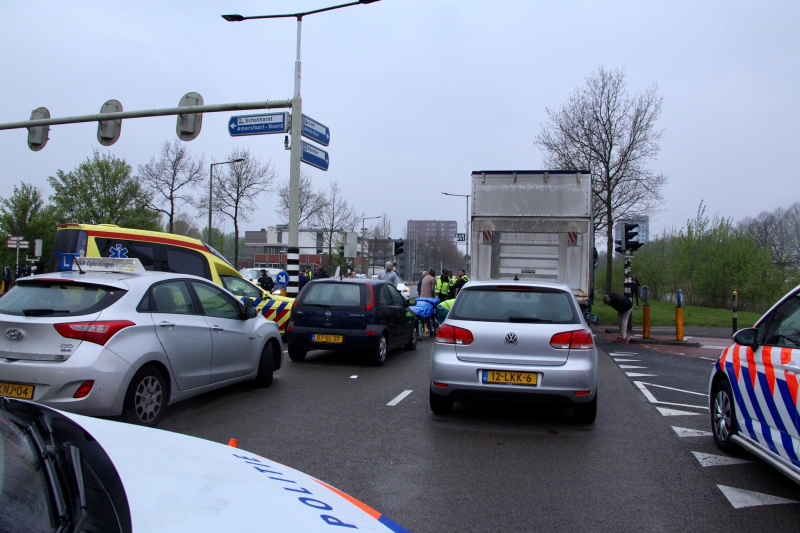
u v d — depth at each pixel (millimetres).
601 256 43938
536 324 5871
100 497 1697
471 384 5820
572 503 4023
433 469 4688
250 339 7297
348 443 5355
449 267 100812
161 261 11266
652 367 10930
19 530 1447
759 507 3996
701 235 30391
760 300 27797
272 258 87312
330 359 10742
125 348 5180
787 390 4074
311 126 14773
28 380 4887
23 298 5352
